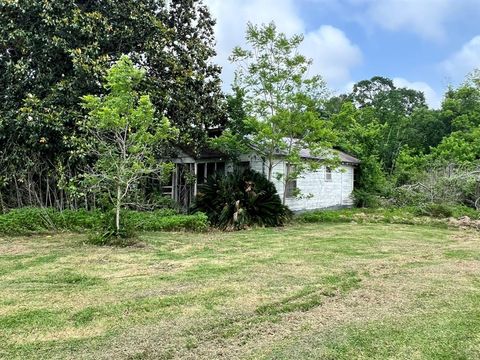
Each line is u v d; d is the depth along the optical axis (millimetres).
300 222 13703
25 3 10578
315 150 13773
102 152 9406
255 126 13094
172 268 6504
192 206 12734
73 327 3953
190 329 3920
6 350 3439
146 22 12164
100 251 7879
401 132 29469
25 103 10500
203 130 13398
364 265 6797
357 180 20297
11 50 11555
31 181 11438
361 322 4145
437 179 16594
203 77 13477
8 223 9797
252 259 7258
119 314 4312
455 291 5273
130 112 8445
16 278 5797
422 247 8766
